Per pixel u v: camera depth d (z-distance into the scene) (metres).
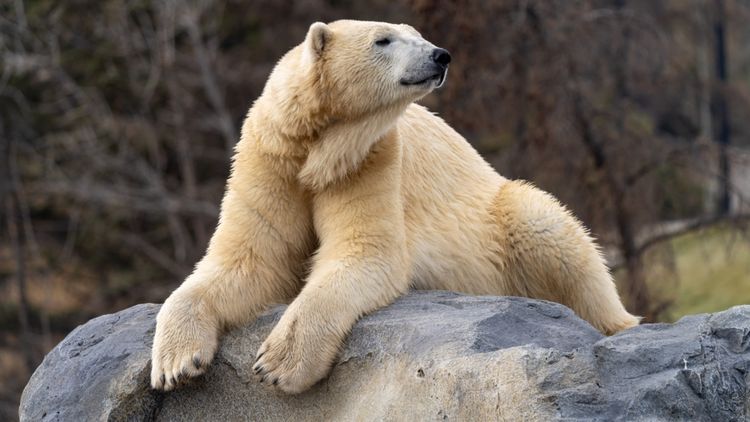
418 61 10.17
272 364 9.22
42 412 9.77
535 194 11.63
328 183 10.17
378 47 10.24
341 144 10.05
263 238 10.17
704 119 41.53
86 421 9.57
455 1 21.75
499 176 12.23
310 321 9.28
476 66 22.47
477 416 8.22
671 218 28.41
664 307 24.41
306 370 9.20
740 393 8.06
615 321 11.36
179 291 9.77
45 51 33.38
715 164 26.73
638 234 25.25
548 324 9.09
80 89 33.34
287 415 9.45
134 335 10.01
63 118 33.97
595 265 11.35
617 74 25.89
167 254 35.22
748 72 54.44
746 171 28.09
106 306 33.62
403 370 8.81
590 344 8.70
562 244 11.30
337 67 10.14
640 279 24.23
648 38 25.34
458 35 22.03
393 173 10.26
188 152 34.22
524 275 11.59
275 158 10.17
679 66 27.11
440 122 11.91
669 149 25.69
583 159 24.42
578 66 24.52
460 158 11.77
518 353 8.22
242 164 10.30
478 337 8.66
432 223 11.04
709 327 8.45
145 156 36.28
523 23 23.11
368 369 9.17
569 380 8.02
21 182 32.91
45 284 32.88
